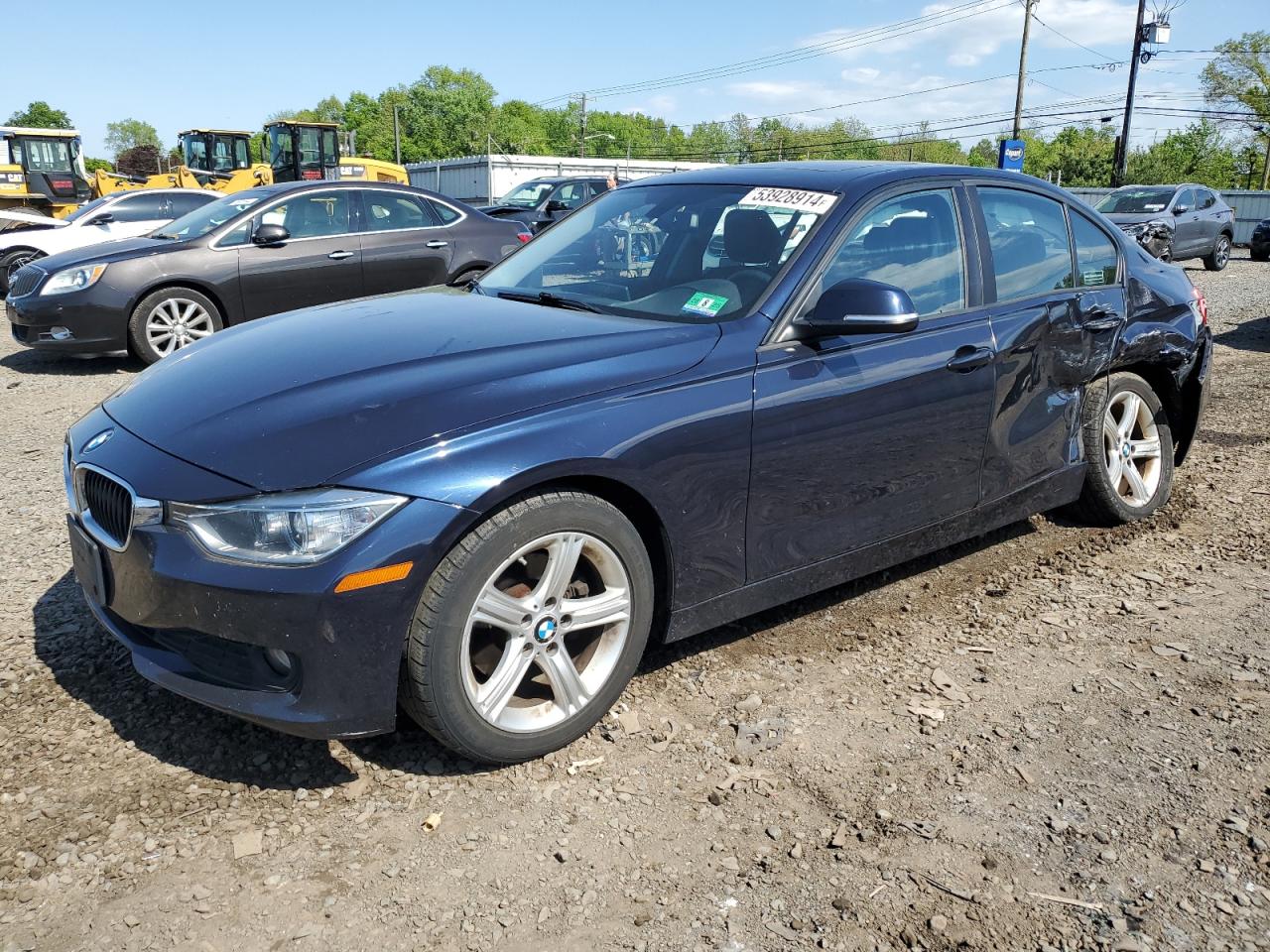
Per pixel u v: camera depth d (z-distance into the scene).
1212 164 69.00
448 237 9.90
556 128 127.81
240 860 2.41
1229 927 2.25
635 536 2.87
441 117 116.94
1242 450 6.10
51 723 2.95
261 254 8.94
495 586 2.73
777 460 3.15
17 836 2.46
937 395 3.57
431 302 3.64
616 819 2.59
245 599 2.42
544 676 2.90
